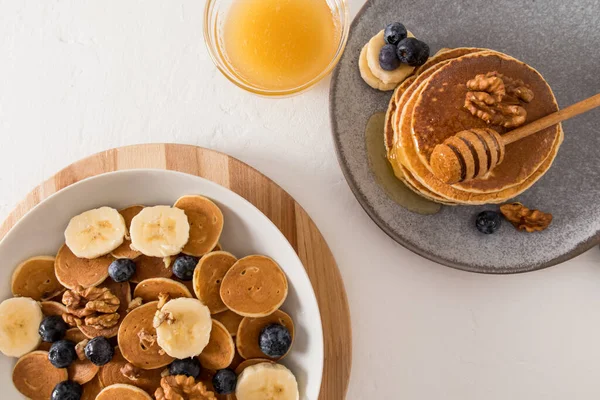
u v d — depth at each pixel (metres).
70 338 0.47
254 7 0.47
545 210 0.50
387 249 0.50
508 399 0.50
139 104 0.51
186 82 0.51
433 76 0.47
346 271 0.50
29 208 0.48
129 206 0.48
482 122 0.46
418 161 0.47
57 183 0.48
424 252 0.48
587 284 0.51
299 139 0.50
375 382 0.49
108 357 0.46
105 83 0.51
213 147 0.50
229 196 0.46
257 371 0.46
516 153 0.47
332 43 0.48
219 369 0.46
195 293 0.46
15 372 0.46
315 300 0.45
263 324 0.47
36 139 0.50
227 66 0.48
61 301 0.48
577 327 0.50
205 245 0.47
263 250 0.47
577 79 0.50
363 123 0.49
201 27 0.51
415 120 0.47
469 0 0.49
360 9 0.49
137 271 0.47
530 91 0.47
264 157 0.50
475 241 0.49
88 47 0.51
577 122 0.50
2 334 0.46
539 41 0.50
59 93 0.51
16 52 0.51
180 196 0.47
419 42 0.47
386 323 0.50
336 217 0.50
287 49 0.47
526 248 0.49
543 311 0.50
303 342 0.47
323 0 0.48
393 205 0.48
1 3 0.51
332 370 0.47
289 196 0.48
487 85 0.46
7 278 0.46
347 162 0.48
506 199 0.48
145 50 0.51
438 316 0.50
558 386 0.50
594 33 0.49
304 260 0.48
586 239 0.49
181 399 0.45
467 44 0.50
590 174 0.49
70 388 0.46
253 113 0.50
